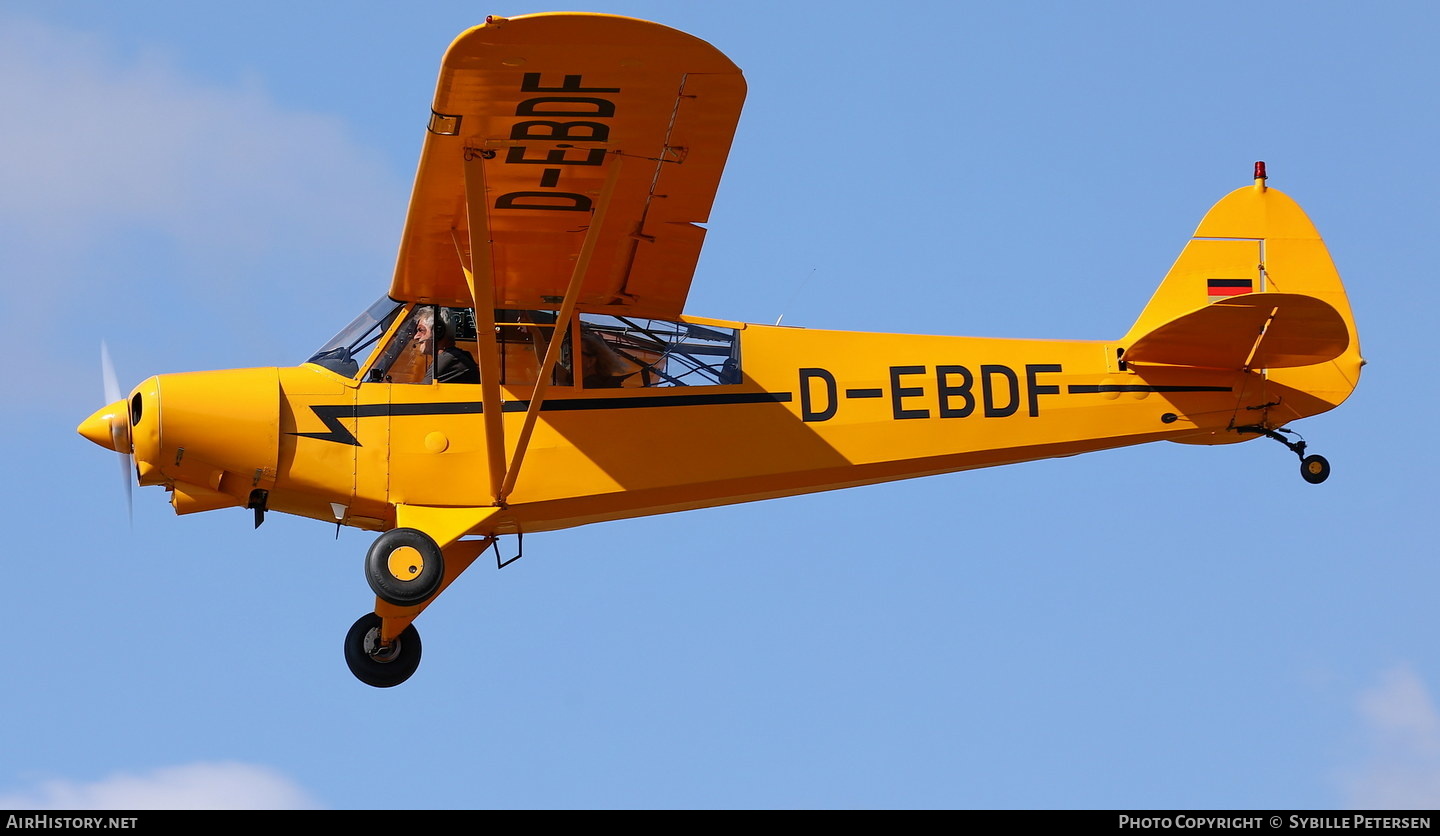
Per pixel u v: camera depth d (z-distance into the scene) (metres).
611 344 33.81
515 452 31.39
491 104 27.33
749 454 34.12
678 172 29.70
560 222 31.11
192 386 32.00
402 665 35.72
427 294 33.09
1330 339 34.59
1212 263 38.59
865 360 35.25
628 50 26.14
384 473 32.31
